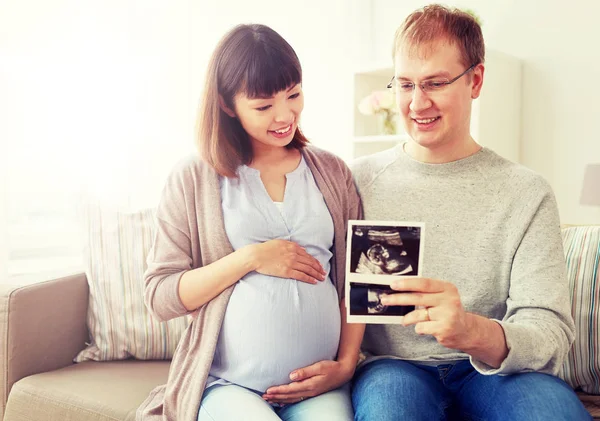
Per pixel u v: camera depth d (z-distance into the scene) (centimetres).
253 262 113
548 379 103
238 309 114
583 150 263
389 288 101
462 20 117
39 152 228
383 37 339
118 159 254
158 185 272
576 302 140
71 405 138
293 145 133
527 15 276
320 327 116
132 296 170
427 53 116
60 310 165
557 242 115
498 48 288
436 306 96
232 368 115
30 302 155
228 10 304
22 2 220
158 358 170
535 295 110
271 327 113
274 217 121
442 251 122
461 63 117
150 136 268
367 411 101
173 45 277
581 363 138
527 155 282
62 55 234
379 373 113
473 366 108
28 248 227
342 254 128
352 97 305
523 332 101
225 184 124
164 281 120
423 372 118
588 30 257
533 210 116
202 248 122
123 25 256
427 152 129
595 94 257
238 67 117
